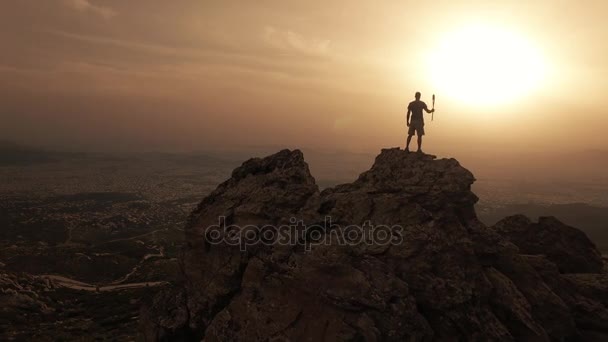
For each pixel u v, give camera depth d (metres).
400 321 20.92
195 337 26.09
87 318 70.88
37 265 135.12
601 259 40.34
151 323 26.42
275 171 31.88
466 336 22.36
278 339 21.28
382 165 32.59
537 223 42.38
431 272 23.88
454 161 30.92
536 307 27.11
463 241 25.98
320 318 21.48
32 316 71.50
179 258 29.75
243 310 23.52
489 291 24.86
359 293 21.47
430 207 27.55
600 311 29.48
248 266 25.23
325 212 27.73
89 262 140.25
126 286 109.31
